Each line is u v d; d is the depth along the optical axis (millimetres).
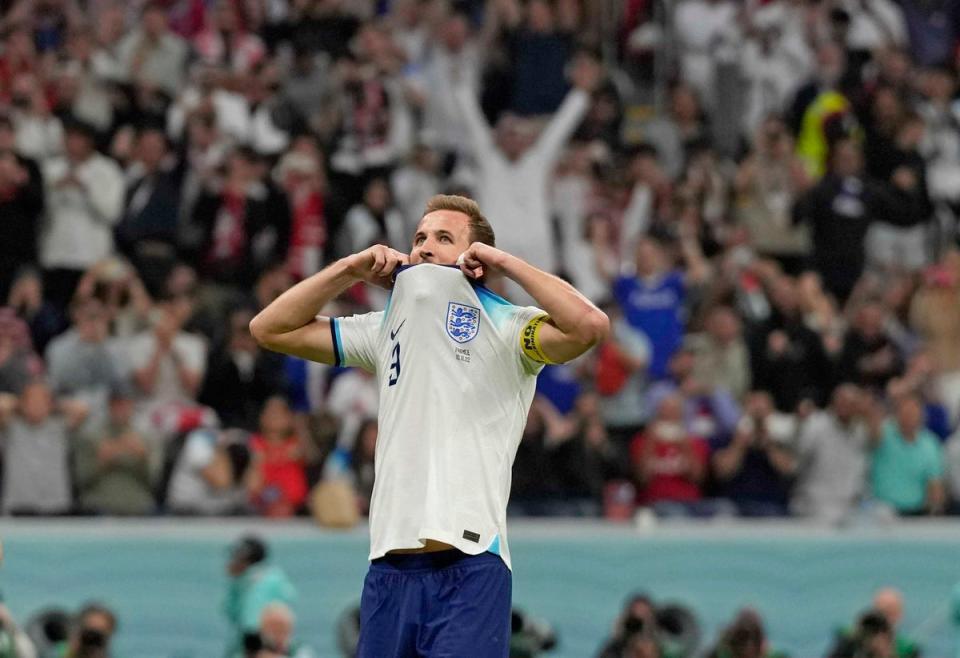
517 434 20328
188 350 52344
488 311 20297
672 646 45094
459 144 66000
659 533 50219
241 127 64312
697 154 63969
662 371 54875
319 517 48625
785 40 71812
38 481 48375
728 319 54156
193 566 48344
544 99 66750
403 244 61219
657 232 59875
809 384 54938
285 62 68250
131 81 64938
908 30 75312
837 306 60781
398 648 19500
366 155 63625
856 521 51094
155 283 57688
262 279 54688
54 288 57031
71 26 68812
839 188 61250
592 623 49781
